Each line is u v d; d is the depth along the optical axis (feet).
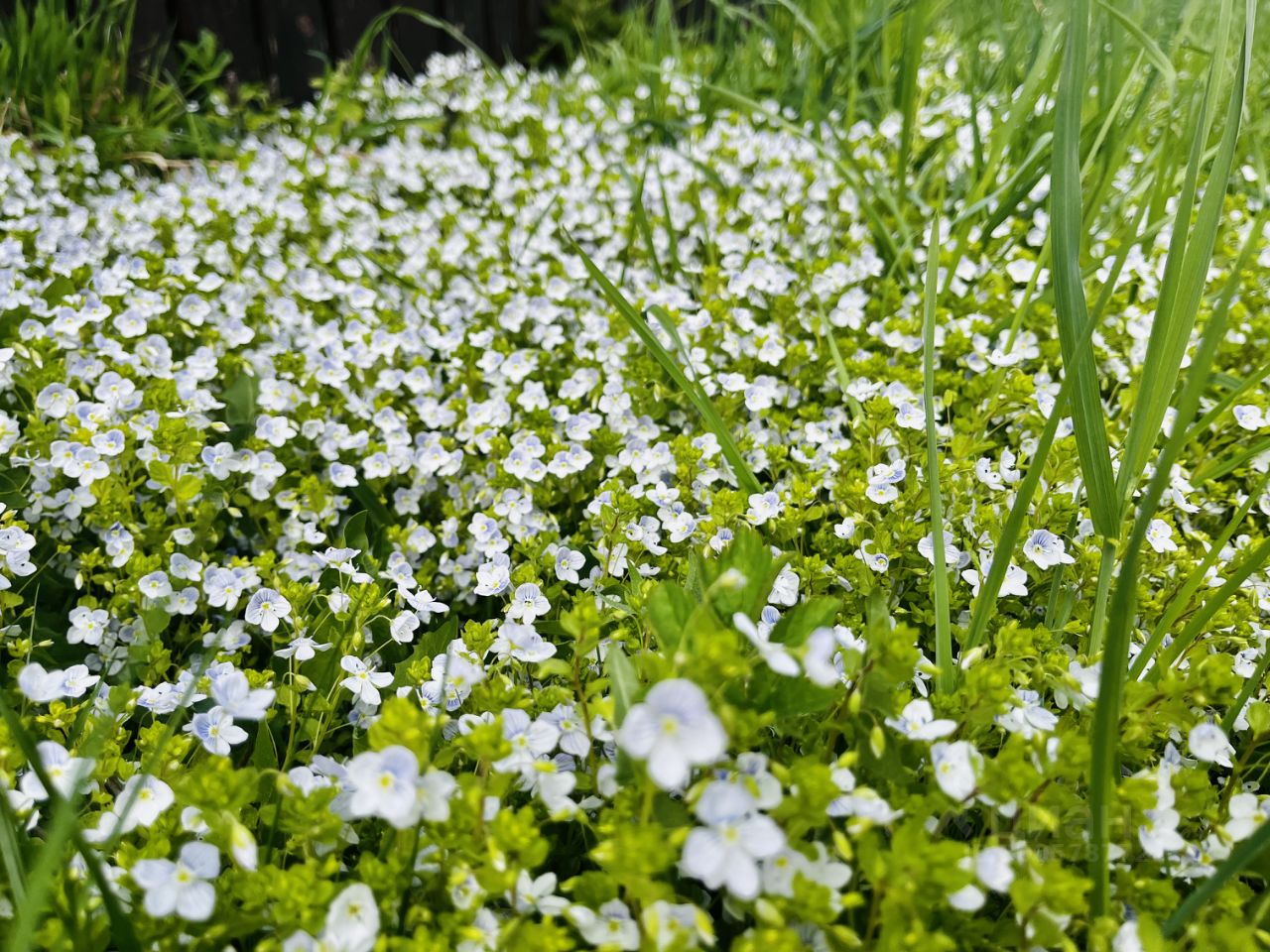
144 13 1.79
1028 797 0.45
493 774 0.44
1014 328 0.88
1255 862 0.47
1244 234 1.21
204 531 0.77
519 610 0.64
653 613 0.48
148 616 0.64
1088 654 0.59
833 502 0.76
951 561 0.67
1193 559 0.68
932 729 0.45
